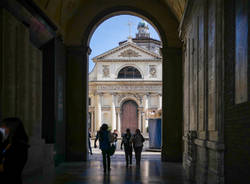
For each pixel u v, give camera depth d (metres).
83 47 16.44
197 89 10.65
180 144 15.97
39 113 12.08
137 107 53.50
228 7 7.31
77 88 16.33
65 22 16.06
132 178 11.09
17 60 9.80
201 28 9.86
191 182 10.38
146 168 13.74
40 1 12.48
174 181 10.57
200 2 9.99
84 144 16.16
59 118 14.87
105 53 53.50
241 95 6.25
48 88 14.01
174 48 16.30
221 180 7.37
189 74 12.95
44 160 11.77
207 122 9.02
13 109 9.33
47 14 12.83
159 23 16.59
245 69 6.01
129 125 53.47
